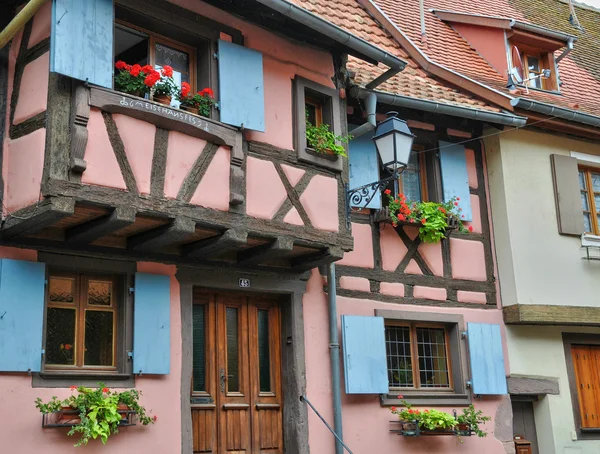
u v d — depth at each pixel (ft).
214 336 25.45
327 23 24.20
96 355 22.11
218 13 24.32
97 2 20.57
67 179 19.13
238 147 23.16
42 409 19.74
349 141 29.91
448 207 31.50
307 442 25.93
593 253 35.01
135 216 20.20
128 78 21.04
